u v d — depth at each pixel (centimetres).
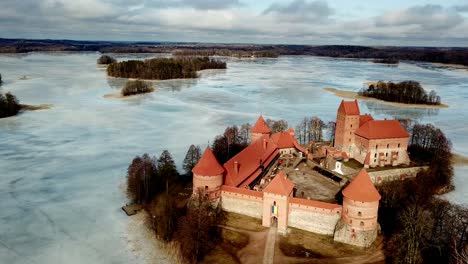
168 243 7362
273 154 11181
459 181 11094
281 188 7688
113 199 9475
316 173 10644
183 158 12456
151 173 9600
